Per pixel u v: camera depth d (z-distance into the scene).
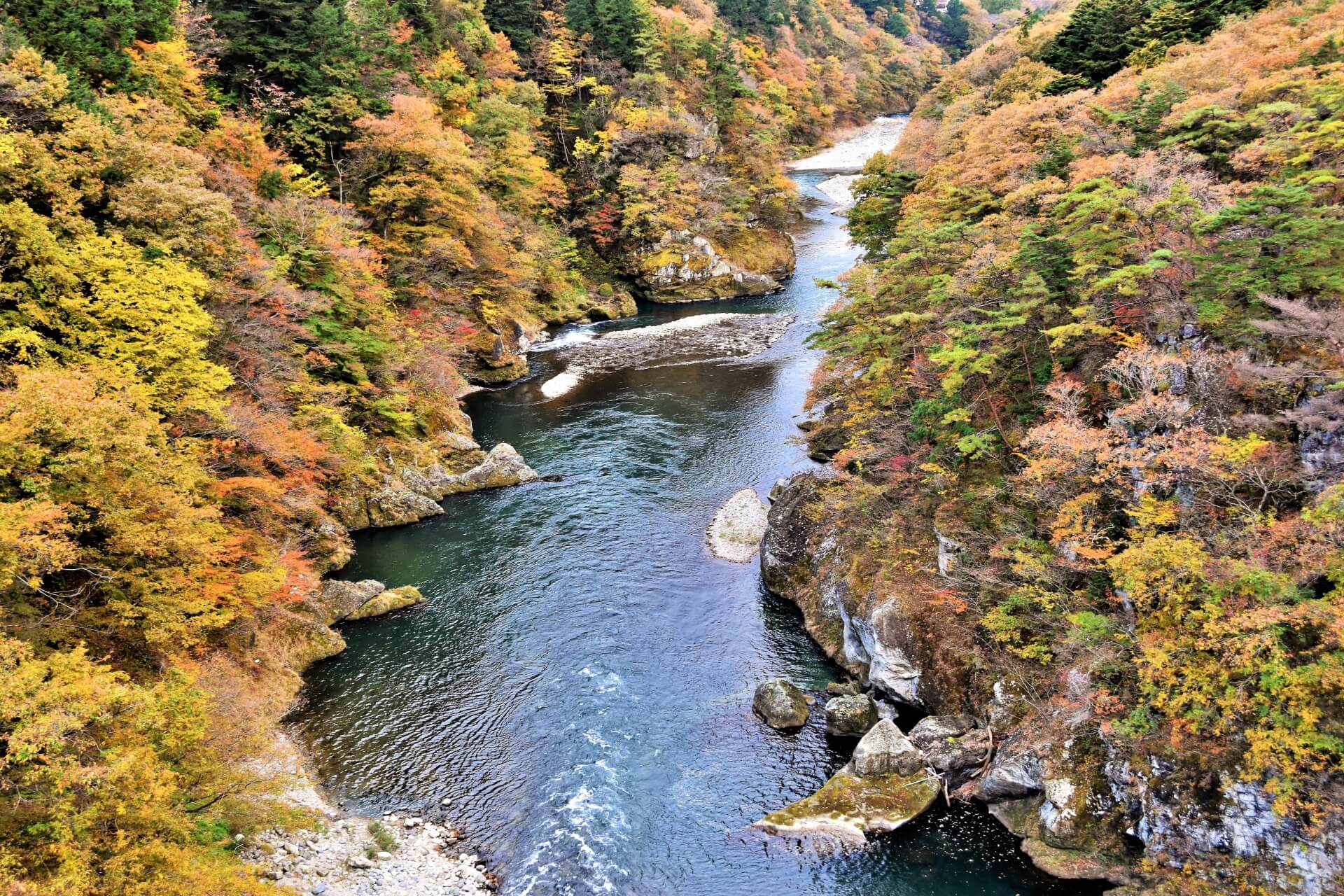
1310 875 12.85
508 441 40.19
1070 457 17.03
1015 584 18.98
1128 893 14.55
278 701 21.28
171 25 35.50
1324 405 14.66
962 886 15.73
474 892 15.68
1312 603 12.44
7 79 21.98
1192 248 18.36
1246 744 13.95
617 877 15.90
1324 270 15.80
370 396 34.66
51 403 14.31
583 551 29.41
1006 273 22.19
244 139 35.78
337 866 16.09
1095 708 16.14
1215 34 35.69
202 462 21.50
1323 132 19.81
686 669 22.94
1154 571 14.40
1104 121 31.53
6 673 11.27
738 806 17.97
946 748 18.39
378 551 29.92
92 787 11.38
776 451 37.47
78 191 21.73
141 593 16.84
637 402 44.62
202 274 22.97
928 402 22.98
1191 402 16.92
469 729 20.59
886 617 21.25
